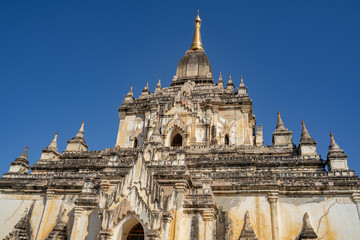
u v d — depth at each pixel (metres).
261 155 40.69
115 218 26.77
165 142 46.78
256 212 31.11
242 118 48.31
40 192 36.91
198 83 59.59
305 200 31.33
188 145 45.97
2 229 35.69
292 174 33.38
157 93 56.66
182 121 47.69
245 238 29.42
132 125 51.81
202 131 46.94
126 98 55.78
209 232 26.45
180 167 29.86
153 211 26.42
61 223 33.22
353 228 29.58
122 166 31.55
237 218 31.14
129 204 27.08
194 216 27.30
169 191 28.66
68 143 50.31
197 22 70.69
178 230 26.39
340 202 30.78
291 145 41.34
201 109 49.53
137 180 28.12
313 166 36.56
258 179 32.69
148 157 33.84
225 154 41.44
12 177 38.78
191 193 28.67
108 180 30.72
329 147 36.72
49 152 46.88
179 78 61.50
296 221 30.55
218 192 32.44
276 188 31.59
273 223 30.30
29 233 34.81
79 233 28.80
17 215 36.16
